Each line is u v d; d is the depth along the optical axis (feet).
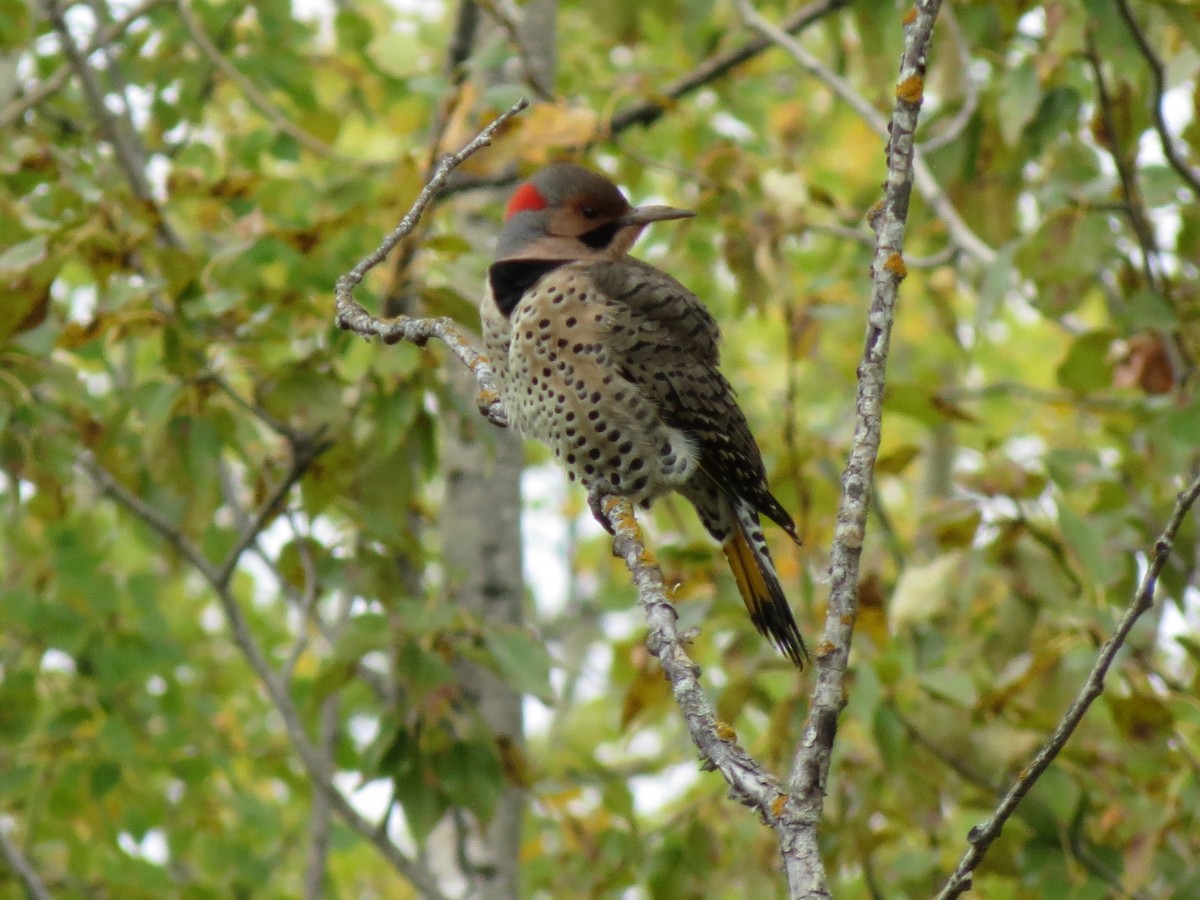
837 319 42.91
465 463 41.65
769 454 42.27
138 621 44.62
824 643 18.86
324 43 57.41
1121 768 33.30
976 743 32.94
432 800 33.17
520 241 32.99
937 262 41.83
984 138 39.32
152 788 45.57
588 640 64.34
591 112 36.86
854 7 41.78
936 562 34.27
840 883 42.63
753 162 41.06
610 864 37.88
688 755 41.06
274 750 46.11
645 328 31.32
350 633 32.91
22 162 37.99
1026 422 53.83
